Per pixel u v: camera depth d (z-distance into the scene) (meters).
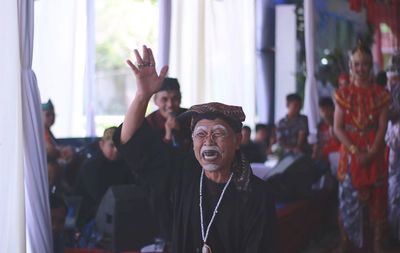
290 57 9.54
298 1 9.55
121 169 4.84
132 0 12.05
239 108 2.53
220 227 2.48
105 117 12.30
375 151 4.84
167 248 4.06
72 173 5.00
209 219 2.50
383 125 4.86
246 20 7.53
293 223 5.41
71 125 5.58
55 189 4.41
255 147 7.20
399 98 5.48
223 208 2.48
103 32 14.77
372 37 11.38
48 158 4.73
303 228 5.78
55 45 5.32
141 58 2.55
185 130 2.87
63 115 5.49
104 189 4.77
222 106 2.50
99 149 4.93
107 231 4.27
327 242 6.16
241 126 2.52
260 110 9.34
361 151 4.88
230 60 6.73
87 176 4.75
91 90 5.69
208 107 2.49
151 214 4.24
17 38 3.21
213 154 2.44
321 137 7.18
